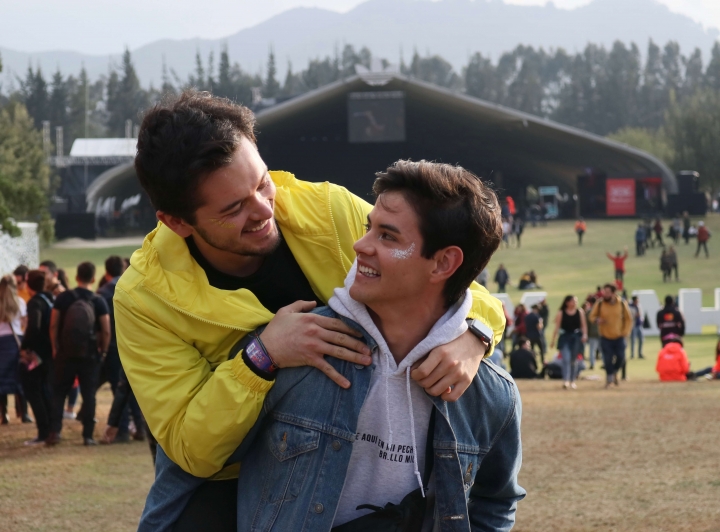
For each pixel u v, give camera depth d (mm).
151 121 1838
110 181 52906
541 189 62500
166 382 1890
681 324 15430
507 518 2049
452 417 1822
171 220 1911
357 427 1796
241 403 1790
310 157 67188
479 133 61094
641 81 167875
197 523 1977
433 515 1838
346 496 1822
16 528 4867
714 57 156125
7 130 63500
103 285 9078
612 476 5895
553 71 199375
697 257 39625
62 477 6250
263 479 1863
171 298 1913
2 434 8297
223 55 138500
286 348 1787
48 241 23906
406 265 1732
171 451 1900
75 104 129875
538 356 19891
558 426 8109
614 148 55031
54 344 7543
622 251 41906
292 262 2119
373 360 1804
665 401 9852
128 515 5180
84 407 7570
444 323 1786
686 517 4730
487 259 1808
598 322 12367
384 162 68438
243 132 1870
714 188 74125
